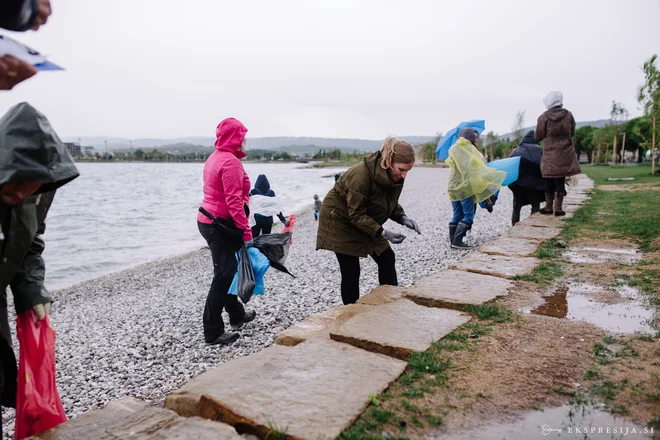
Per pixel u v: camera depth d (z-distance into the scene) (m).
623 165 49.62
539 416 2.06
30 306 2.48
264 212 9.04
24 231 2.17
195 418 2.10
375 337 2.96
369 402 2.17
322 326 3.45
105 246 15.07
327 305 6.46
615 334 2.99
